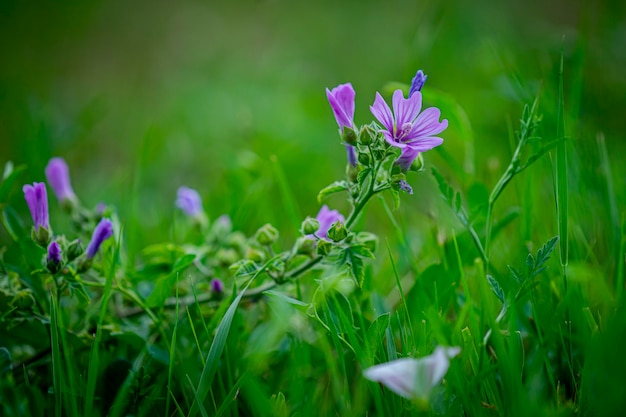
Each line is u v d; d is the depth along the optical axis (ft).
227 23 4.99
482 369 2.01
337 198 2.88
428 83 3.34
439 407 1.98
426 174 2.77
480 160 2.84
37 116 2.96
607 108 2.78
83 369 2.17
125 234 2.53
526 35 3.57
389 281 2.41
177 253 2.31
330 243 2.10
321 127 3.43
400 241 2.37
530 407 1.90
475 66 3.40
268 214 2.65
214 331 2.17
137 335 2.15
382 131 2.01
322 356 2.20
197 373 2.12
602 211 2.37
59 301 2.18
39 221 2.16
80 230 2.37
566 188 2.12
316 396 2.12
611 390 1.89
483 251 2.19
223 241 2.40
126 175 2.83
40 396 2.04
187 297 2.28
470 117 3.03
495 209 2.52
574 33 3.12
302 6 4.95
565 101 2.71
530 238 2.31
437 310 2.10
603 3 2.96
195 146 3.50
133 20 4.99
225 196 2.77
